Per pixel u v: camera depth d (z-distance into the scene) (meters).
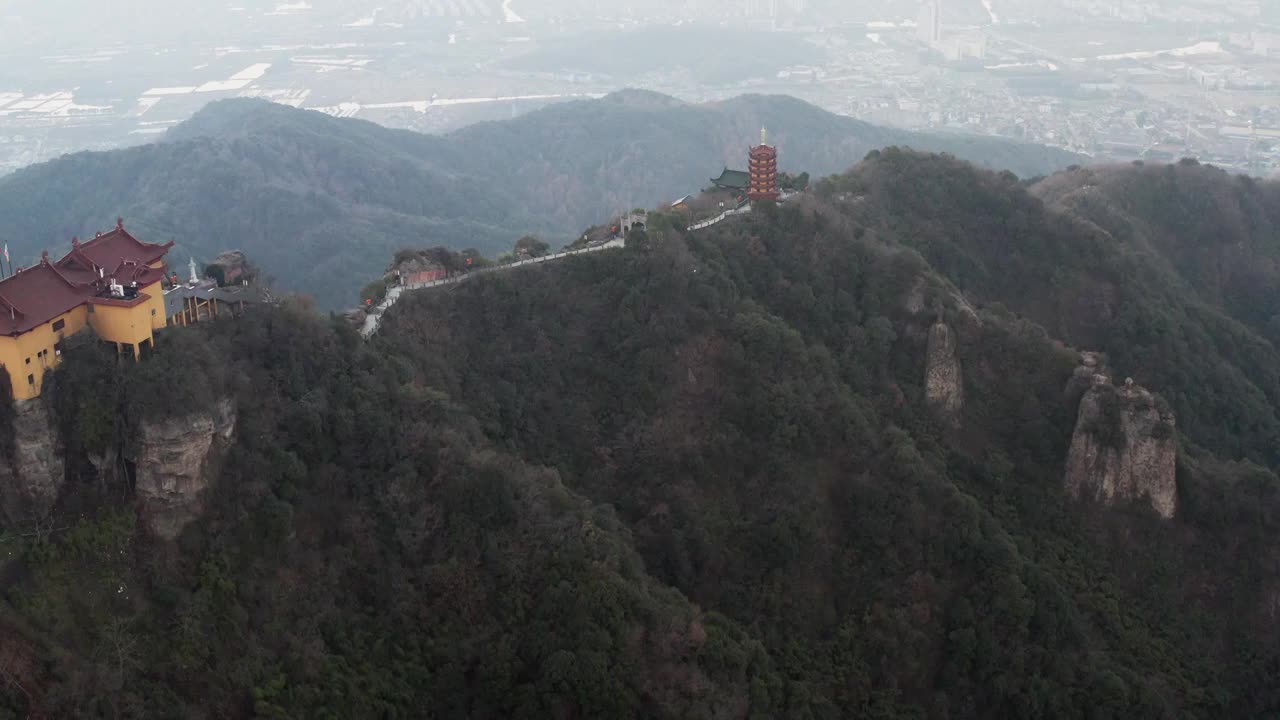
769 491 137.25
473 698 106.62
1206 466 154.12
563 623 109.62
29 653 86.06
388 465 115.56
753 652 117.81
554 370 146.25
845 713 121.94
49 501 96.94
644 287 154.25
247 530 102.00
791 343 149.12
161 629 93.94
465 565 112.50
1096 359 163.62
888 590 132.38
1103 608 137.50
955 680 127.62
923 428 153.25
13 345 93.81
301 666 98.88
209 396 101.44
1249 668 137.50
